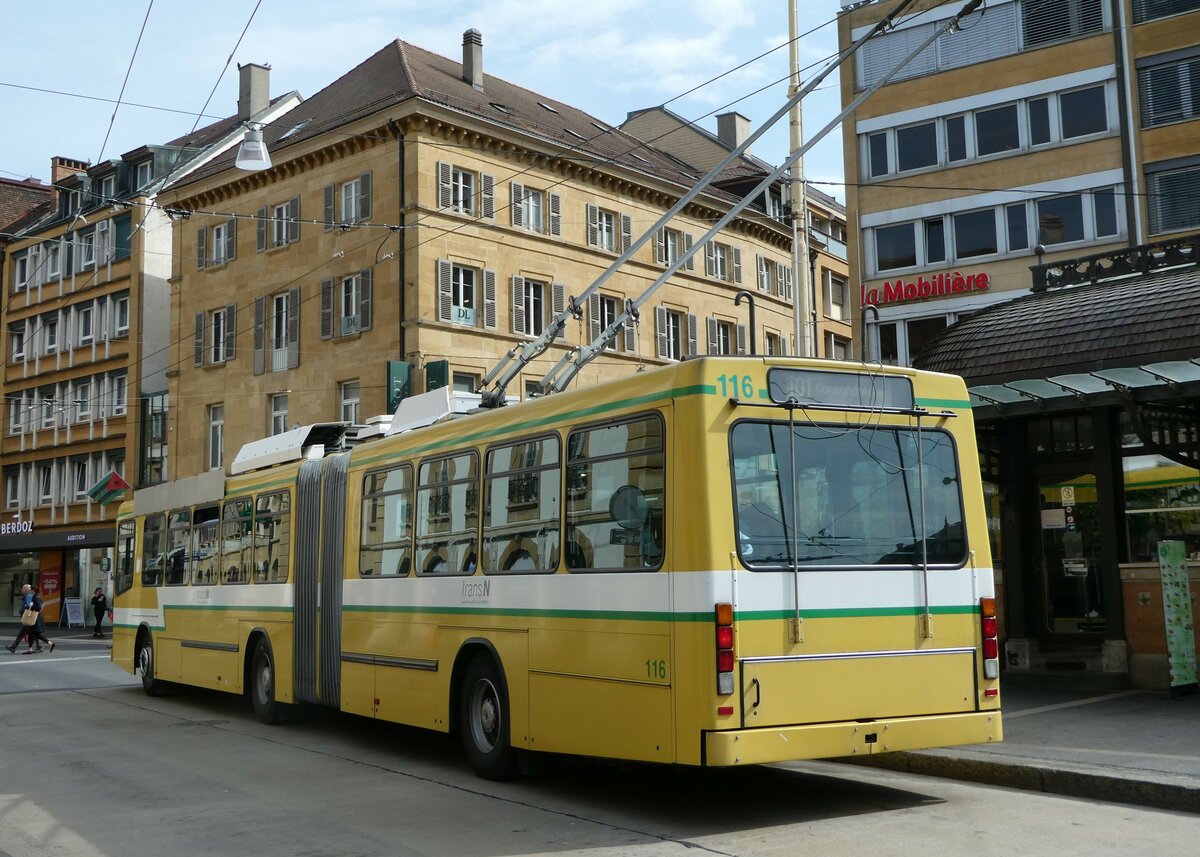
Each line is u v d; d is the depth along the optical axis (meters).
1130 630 14.37
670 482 8.27
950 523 9.00
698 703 7.86
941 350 15.72
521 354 12.59
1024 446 15.75
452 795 9.76
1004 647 15.62
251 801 9.70
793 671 8.11
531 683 9.60
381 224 36.84
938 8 33.75
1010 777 9.57
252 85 46.25
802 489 8.42
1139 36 31.06
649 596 8.33
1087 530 15.22
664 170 45.38
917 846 7.49
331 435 14.94
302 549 14.16
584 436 9.23
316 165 39.28
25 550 53.94
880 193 34.56
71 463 52.59
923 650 8.66
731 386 8.30
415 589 11.55
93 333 51.88
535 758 10.20
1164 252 15.44
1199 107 30.27
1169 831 7.73
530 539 9.77
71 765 11.86
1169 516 14.42
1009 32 32.88
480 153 37.78
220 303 42.81
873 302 34.47
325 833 8.38
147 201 46.19
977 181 33.12
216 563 16.67
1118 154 31.22
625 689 8.48
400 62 40.09
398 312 36.06
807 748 8.06
